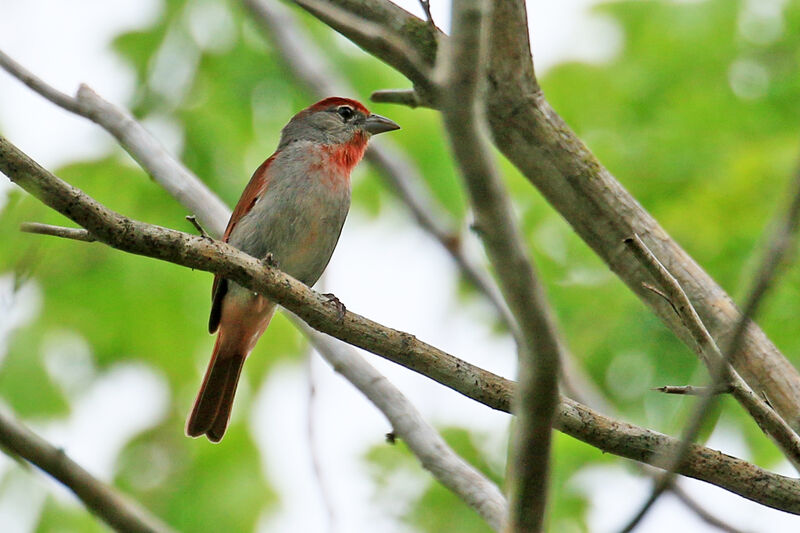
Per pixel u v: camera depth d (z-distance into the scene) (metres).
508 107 8.77
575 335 13.00
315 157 11.41
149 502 14.11
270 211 11.04
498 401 7.44
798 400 7.96
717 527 8.98
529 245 13.82
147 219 13.66
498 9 8.61
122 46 14.63
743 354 8.17
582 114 14.53
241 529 14.02
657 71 14.53
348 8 8.51
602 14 15.17
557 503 12.21
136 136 10.48
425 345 7.54
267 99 14.84
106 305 14.23
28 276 10.05
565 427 7.17
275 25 14.69
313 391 9.09
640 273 8.72
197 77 14.81
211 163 14.27
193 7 14.92
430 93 6.17
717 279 12.21
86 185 13.60
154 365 14.49
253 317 10.51
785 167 12.48
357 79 15.60
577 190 8.79
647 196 13.20
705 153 13.35
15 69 10.34
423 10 8.30
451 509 12.74
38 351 14.14
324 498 8.57
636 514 5.92
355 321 7.56
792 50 14.22
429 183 14.91
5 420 8.28
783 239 5.70
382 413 9.05
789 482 7.07
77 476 8.34
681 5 14.98
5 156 6.70
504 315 12.66
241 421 14.40
